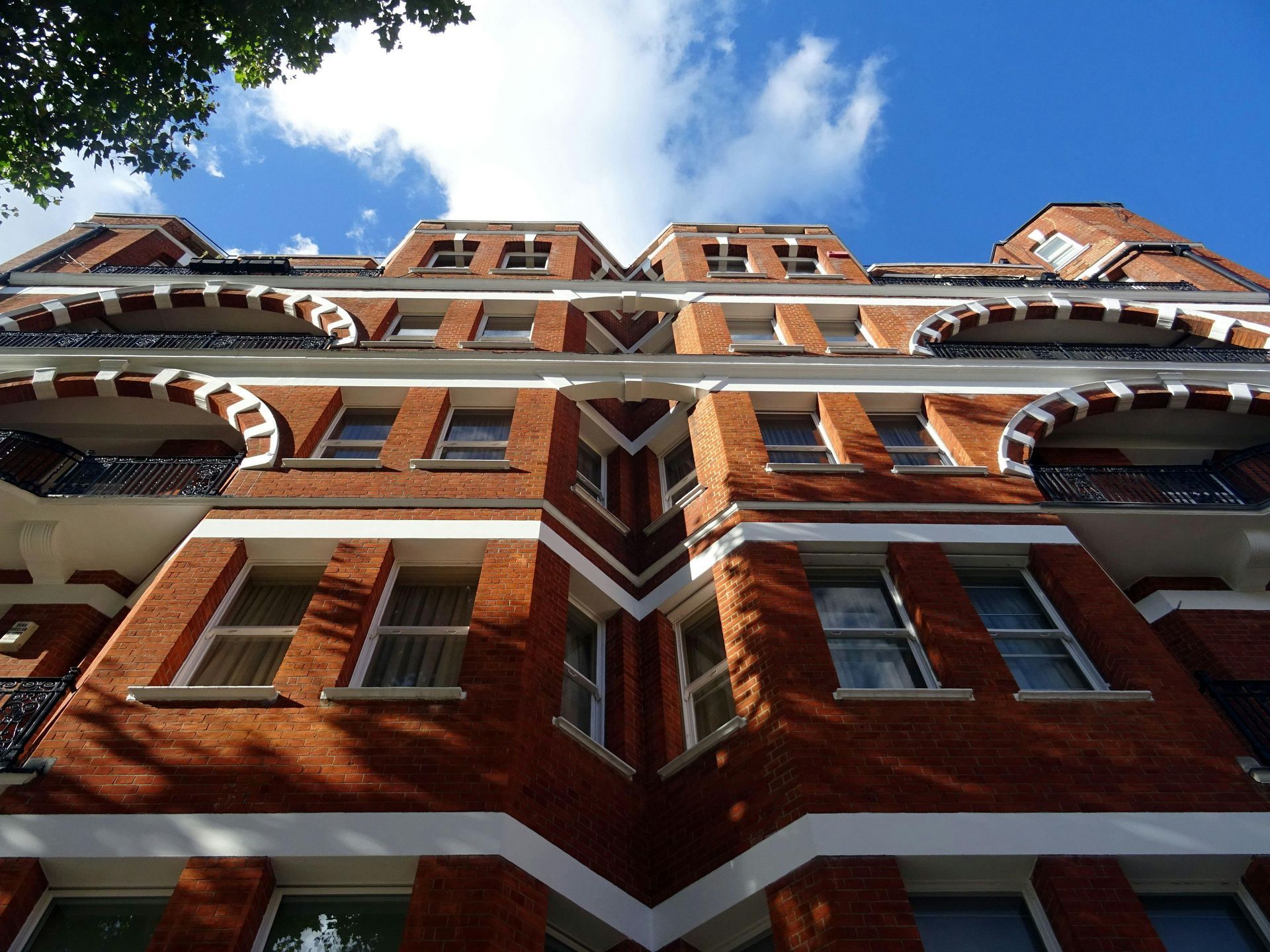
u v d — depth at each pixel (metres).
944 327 18.86
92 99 10.91
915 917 7.53
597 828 8.67
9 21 10.36
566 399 15.04
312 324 18.27
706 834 8.60
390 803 7.71
